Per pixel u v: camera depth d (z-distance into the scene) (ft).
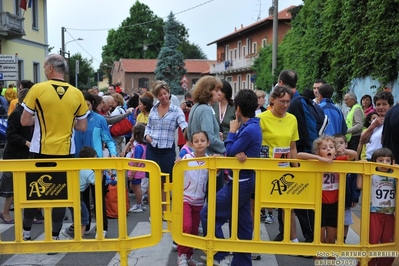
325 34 54.34
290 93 16.52
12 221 22.41
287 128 16.84
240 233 14.99
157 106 21.76
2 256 17.88
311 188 14.33
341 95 52.90
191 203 16.25
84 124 17.52
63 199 14.92
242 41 166.61
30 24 96.73
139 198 25.11
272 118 16.84
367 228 14.48
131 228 21.79
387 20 39.65
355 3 45.39
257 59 118.93
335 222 15.60
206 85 17.88
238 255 15.10
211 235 14.85
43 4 103.24
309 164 14.21
